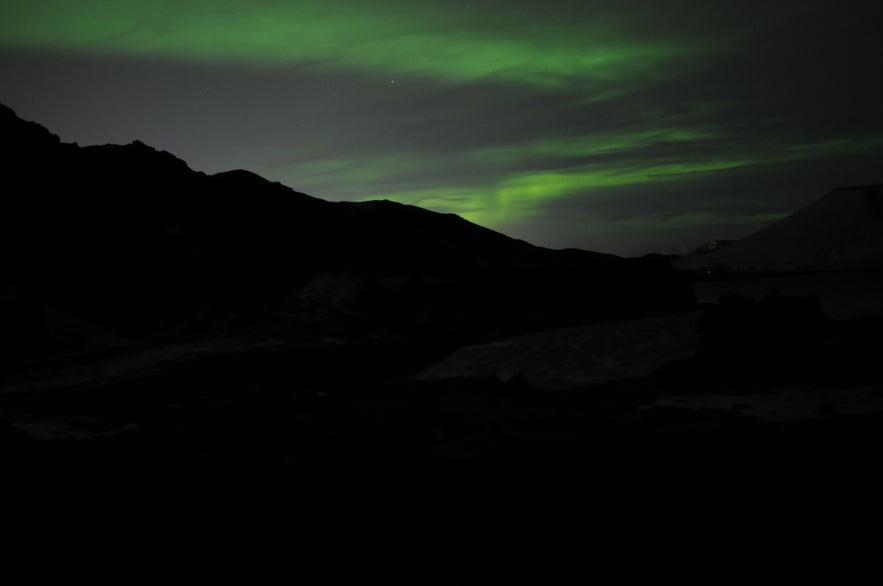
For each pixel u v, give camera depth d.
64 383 15.98
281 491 7.45
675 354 16.55
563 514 6.41
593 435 9.59
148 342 20.39
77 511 6.83
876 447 7.93
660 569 5.10
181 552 5.77
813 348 13.66
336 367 18.17
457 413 11.68
